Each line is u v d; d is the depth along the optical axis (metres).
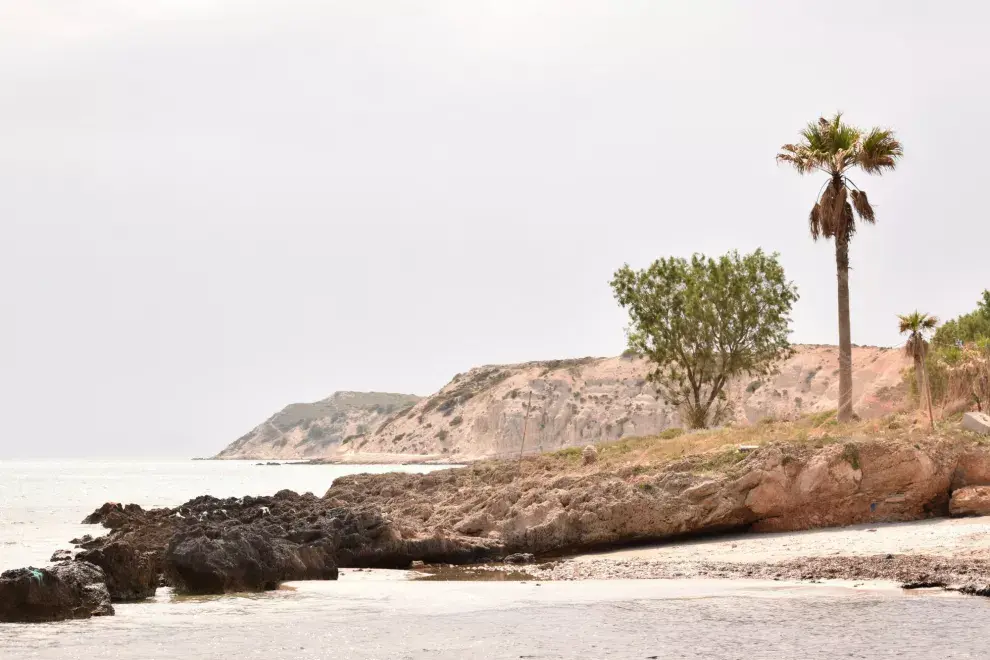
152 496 98.19
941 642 17.84
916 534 29.98
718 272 59.25
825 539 30.97
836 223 43.66
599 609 22.70
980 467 33.19
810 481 33.41
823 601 22.58
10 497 94.50
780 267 59.69
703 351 58.88
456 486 45.41
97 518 55.09
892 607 21.48
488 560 34.31
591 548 34.94
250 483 137.75
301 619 22.00
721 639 18.80
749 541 32.41
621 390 198.88
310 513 38.47
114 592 24.83
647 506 34.34
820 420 46.72
